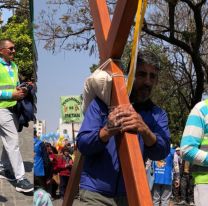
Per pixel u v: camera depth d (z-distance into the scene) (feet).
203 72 59.57
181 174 51.60
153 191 36.55
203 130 12.91
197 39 57.31
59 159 47.01
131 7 8.81
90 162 10.12
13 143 24.00
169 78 66.74
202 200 12.89
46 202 18.11
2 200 22.91
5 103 23.84
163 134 10.28
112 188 9.96
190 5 55.88
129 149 8.75
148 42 59.77
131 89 9.58
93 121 9.77
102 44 9.93
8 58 24.47
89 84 9.73
